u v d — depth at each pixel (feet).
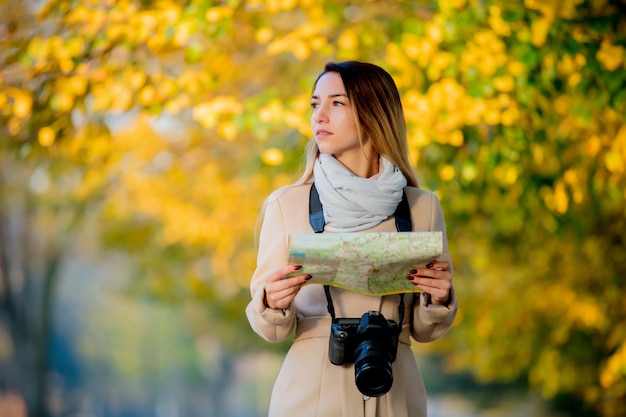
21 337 126.31
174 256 81.82
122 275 159.84
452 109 32.45
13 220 122.31
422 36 32.81
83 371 271.90
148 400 265.54
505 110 33.45
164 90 34.37
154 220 82.53
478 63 32.68
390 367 15.57
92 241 124.06
